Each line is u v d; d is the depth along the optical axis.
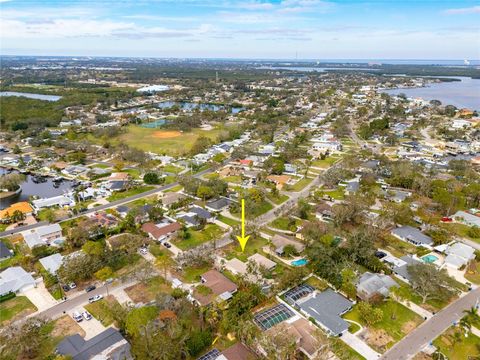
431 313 83.50
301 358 70.56
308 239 110.69
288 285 91.88
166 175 182.12
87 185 167.50
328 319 79.81
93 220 126.69
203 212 135.38
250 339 72.00
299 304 85.31
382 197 150.50
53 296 89.12
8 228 126.50
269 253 109.50
